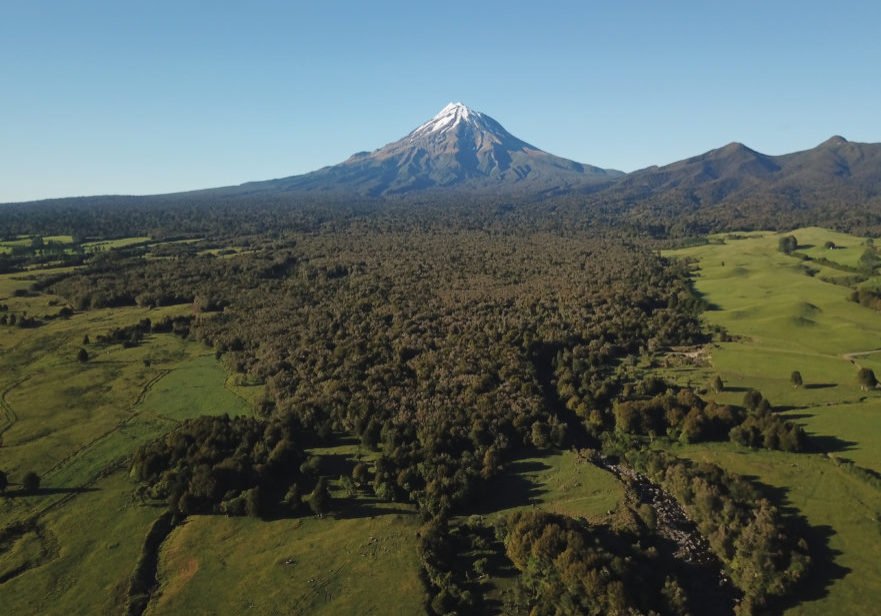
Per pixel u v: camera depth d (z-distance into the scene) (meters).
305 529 78.56
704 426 99.94
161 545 76.12
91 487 88.50
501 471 92.88
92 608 65.25
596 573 63.56
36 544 75.50
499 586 68.44
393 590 67.12
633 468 95.38
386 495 84.25
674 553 74.81
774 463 91.81
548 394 122.44
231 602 66.00
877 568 69.06
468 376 119.75
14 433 105.06
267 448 94.06
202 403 118.81
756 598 65.44
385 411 106.94
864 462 90.00
